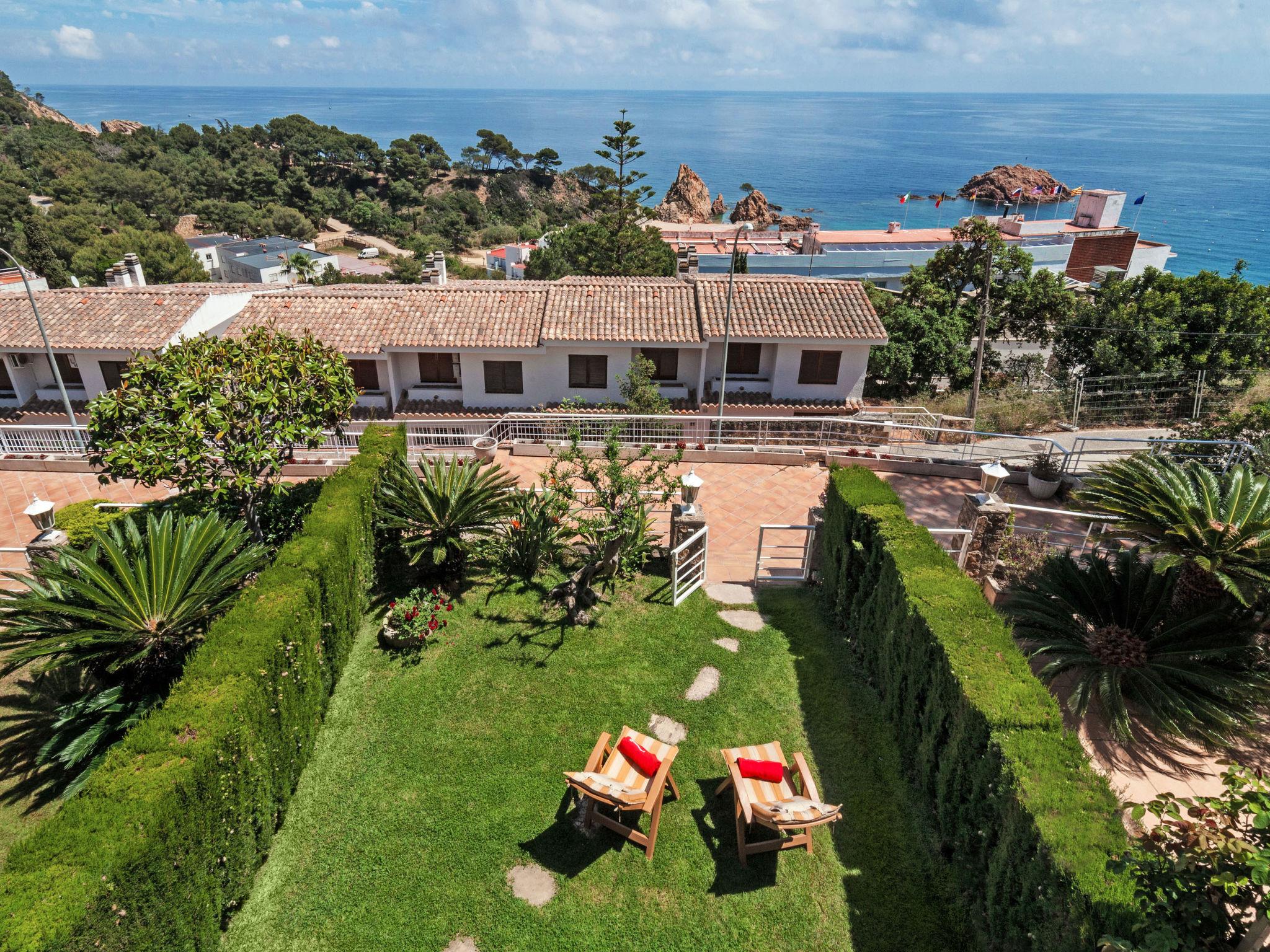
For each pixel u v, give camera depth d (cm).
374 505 1120
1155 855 483
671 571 1191
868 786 794
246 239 9788
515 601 1112
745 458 1686
